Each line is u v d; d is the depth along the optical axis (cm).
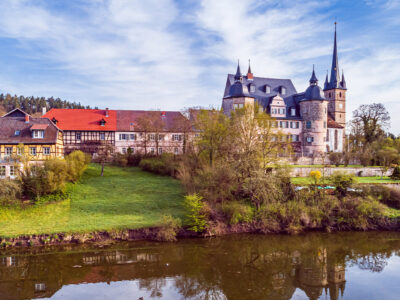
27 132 3703
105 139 5144
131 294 1595
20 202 2673
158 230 2364
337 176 2964
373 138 5862
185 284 1714
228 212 2594
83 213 2583
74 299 1539
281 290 1681
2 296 1555
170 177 3781
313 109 5719
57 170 2914
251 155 2909
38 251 2073
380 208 2734
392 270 1969
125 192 3138
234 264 1994
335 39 6844
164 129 5309
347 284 1772
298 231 2573
